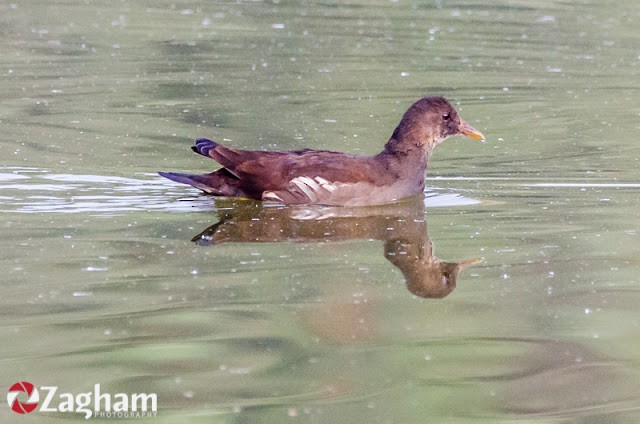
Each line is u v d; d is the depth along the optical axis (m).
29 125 19.80
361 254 13.02
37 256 12.52
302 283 11.86
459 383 9.38
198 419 8.59
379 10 33.28
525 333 10.57
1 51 26.45
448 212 15.08
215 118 20.80
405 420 8.63
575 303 11.39
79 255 12.59
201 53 26.94
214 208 14.93
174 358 9.77
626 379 9.51
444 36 29.53
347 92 23.33
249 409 8.79
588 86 24.14
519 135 20.08
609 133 20.12
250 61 26.14
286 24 30.92
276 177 15.17
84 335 10.22
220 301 11.21
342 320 10.83
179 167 17.16
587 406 8.95
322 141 19.22
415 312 11.12
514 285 11.98
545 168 17.67
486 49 27.92
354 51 27.53
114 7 32.78
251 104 22.06
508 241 13.62
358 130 20.14
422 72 25.41
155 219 14.31
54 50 26.77
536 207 15.29
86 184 15.96
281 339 10.25
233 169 15.16
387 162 15.74
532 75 25.17
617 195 15.92
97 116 20.69
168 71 24.91
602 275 12.28
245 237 13.66
